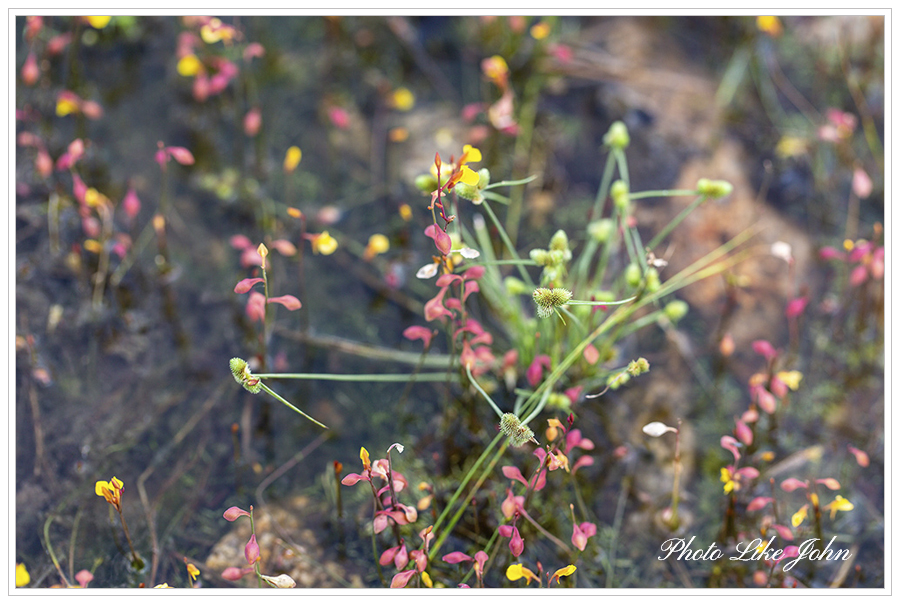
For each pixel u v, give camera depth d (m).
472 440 0.40
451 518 0.38
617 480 0.39
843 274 0.43
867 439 0.40
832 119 0.43
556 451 0.36
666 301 0.42
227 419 0.40
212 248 0.42
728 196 0.44
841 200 0.44
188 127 0.44
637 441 0.40
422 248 0.43
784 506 0.39
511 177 0.44
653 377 0.41
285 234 0.43
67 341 0.40
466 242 0.41
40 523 0.38
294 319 0.42
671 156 0.44
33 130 0.44
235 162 0.44
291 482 0.39
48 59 0.44
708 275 0.42
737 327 0.42
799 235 0.43
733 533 0.38
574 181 0.44
